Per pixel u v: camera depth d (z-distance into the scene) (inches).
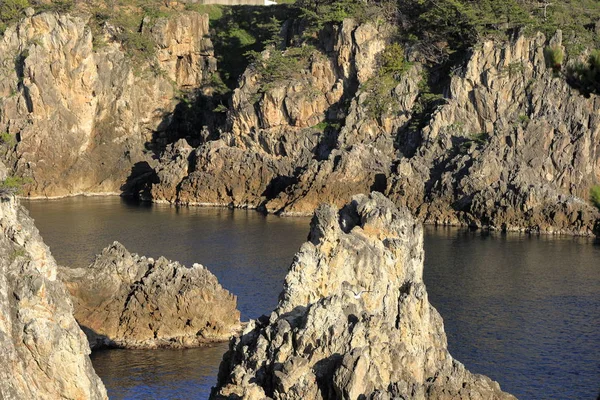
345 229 4712.1
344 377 3356.3
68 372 3125.0
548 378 5083.7
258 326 3863.2
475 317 6205.7
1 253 3186.5
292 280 4074.8
